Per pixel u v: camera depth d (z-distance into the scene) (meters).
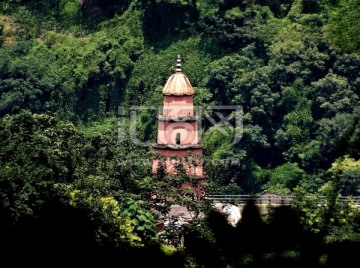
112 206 107.38
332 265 71.44
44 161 114.00
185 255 76.31
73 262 88.31
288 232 73.94
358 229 99.12
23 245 89.75
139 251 82.31
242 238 74.00
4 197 100.38
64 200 103.56
